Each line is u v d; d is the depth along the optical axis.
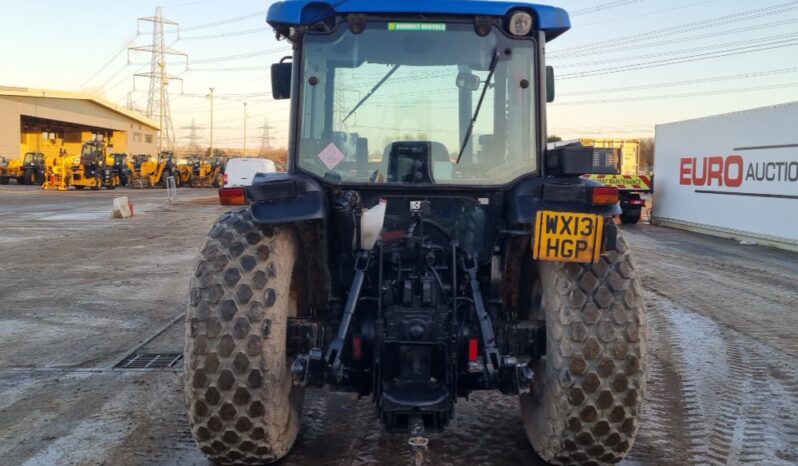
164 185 47.34
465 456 4.18
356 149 4.14
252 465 3.74
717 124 18.30
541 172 4.14
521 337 3.74
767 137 16.06
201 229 18.27
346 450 4.25
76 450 4.29
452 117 4.15
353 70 4.13
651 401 5.19
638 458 4.18
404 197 4.16
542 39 4.16
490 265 4.19
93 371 5.92
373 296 3.85
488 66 4.14
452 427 4.63
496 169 4.14
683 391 5.43
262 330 3.46
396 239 4.10
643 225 22.06
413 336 3.61
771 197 15.89
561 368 3.42
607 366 3.39
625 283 3.51
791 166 15.17
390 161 4.14
